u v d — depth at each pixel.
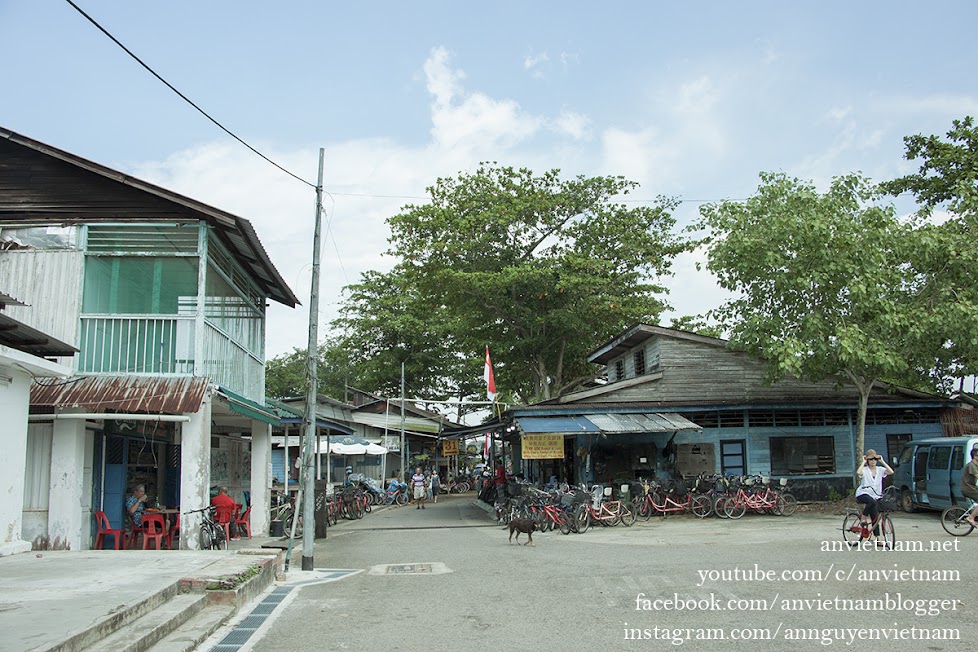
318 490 18.02
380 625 7.74
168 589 8.06
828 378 23.03
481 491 32.34
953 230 19.52
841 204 19.41
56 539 12.48
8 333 10.48
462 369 47.38
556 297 32.16
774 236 19.20
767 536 14.66
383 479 38.31
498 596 9.16
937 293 19.02
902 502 19.72
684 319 33.97
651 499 19.62
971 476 13.83
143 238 14.44
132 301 14.34
